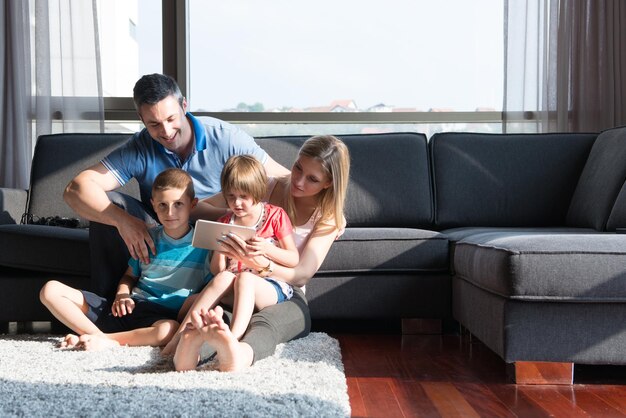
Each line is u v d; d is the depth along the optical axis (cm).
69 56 454
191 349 213
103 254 280
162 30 477
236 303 231
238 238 244
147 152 285
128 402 177
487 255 246
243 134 297
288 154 381
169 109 264
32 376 208
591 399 210
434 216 384
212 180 290
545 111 449
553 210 378
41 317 309
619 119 449
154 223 293
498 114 476
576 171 381
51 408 173
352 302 318
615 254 225
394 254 317
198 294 260
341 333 329
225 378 204
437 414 193
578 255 225
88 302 263
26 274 311
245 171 257
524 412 196
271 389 193
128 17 482
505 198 380
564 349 228
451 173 385
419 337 318
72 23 453
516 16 450
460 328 322
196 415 167
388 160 385
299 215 280
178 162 285
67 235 306
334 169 269
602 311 228
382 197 379
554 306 229
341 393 192
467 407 200
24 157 450
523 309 229
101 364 225
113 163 283
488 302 250
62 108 454
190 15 489
